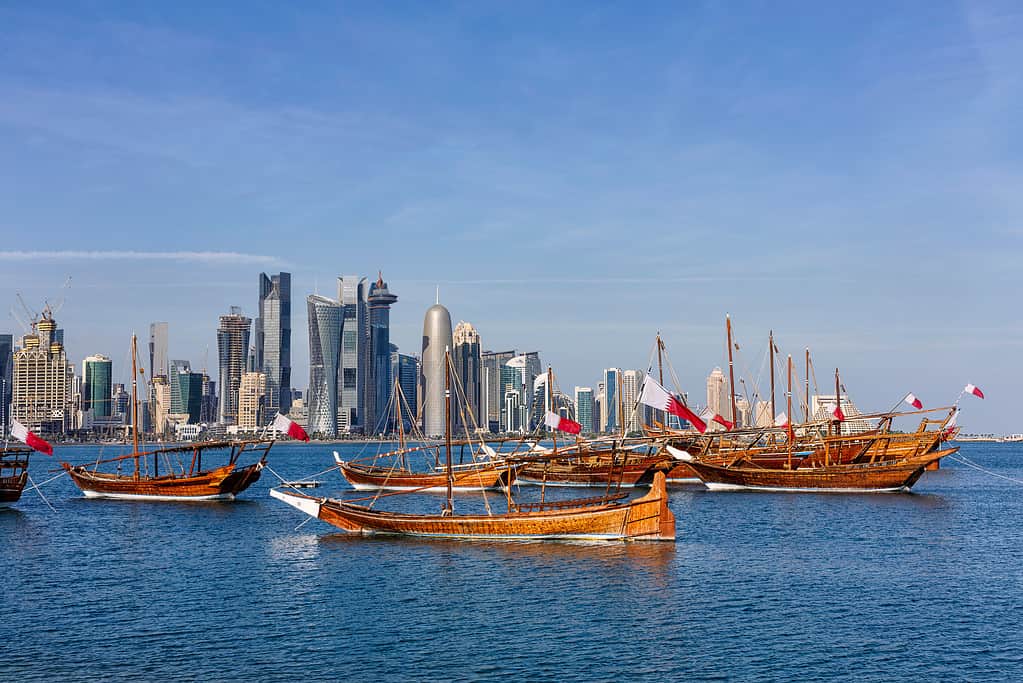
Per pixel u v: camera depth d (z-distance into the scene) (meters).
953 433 174.25
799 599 74.62
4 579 86.06
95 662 59.28
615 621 68.06
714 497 157.00
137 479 164.62
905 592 77.38
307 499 109.00
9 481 144.12
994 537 108.38
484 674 56.91
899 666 58.12
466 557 91.50
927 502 150.00
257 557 95.50
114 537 113.50
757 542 103.25
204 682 55.50
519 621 68.19
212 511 141.38
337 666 58.38
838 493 163.88
